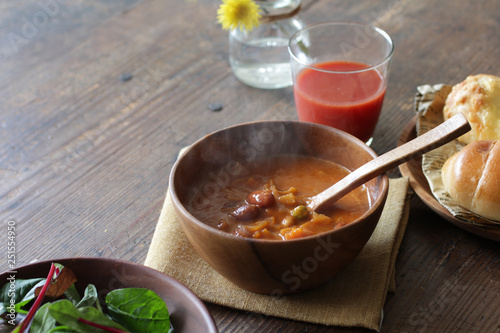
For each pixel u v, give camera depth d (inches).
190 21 34.9
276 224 20.0
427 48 31.8
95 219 23.6
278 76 29.7
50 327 17.4
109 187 25.0
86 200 24.4
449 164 22.6
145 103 29.3
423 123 25.7
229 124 27.8
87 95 29.9
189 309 18.2
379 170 19.7
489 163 21.5
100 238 22.8
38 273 18.8
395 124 27.5
